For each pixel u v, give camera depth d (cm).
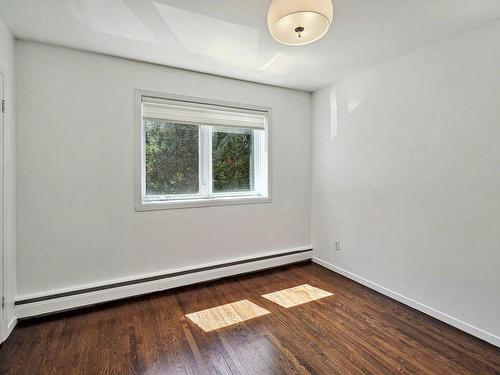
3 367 167
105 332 204
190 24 195
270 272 325
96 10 178
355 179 295
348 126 301
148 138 274
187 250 285
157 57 249
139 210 260
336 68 275
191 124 293
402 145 245
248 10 178
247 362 173
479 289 195
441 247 218
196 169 298
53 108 226
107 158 246
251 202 320
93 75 239
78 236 237
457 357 177
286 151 341
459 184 205
